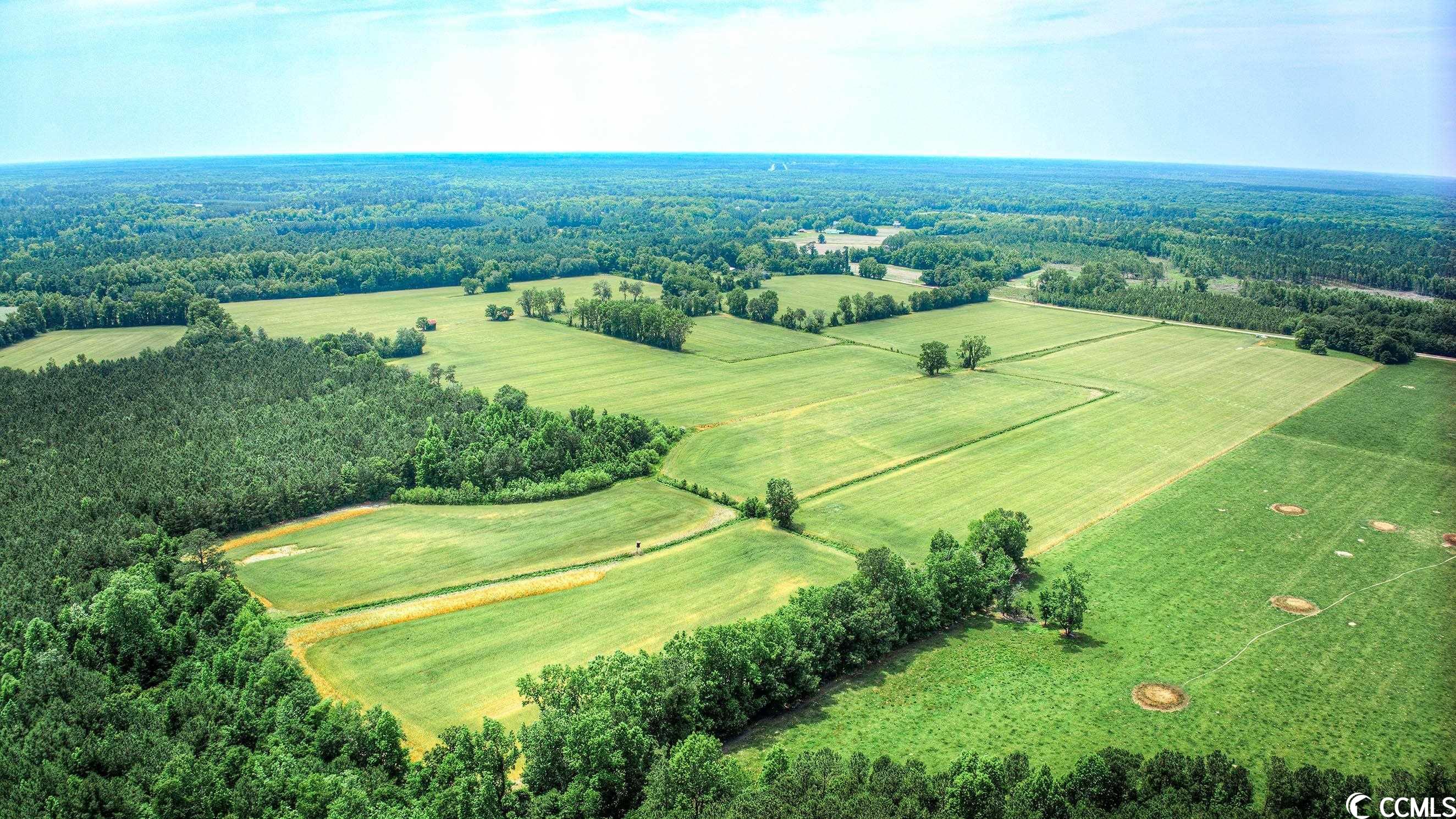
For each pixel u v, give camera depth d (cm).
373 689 10294
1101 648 11206
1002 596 12294
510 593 12550
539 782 8288
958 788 7506
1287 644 11181
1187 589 12675
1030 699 10131
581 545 14125
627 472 16925
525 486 15950
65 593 11494
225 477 14938
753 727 9719
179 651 10712
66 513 13525
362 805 7519
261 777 8075
